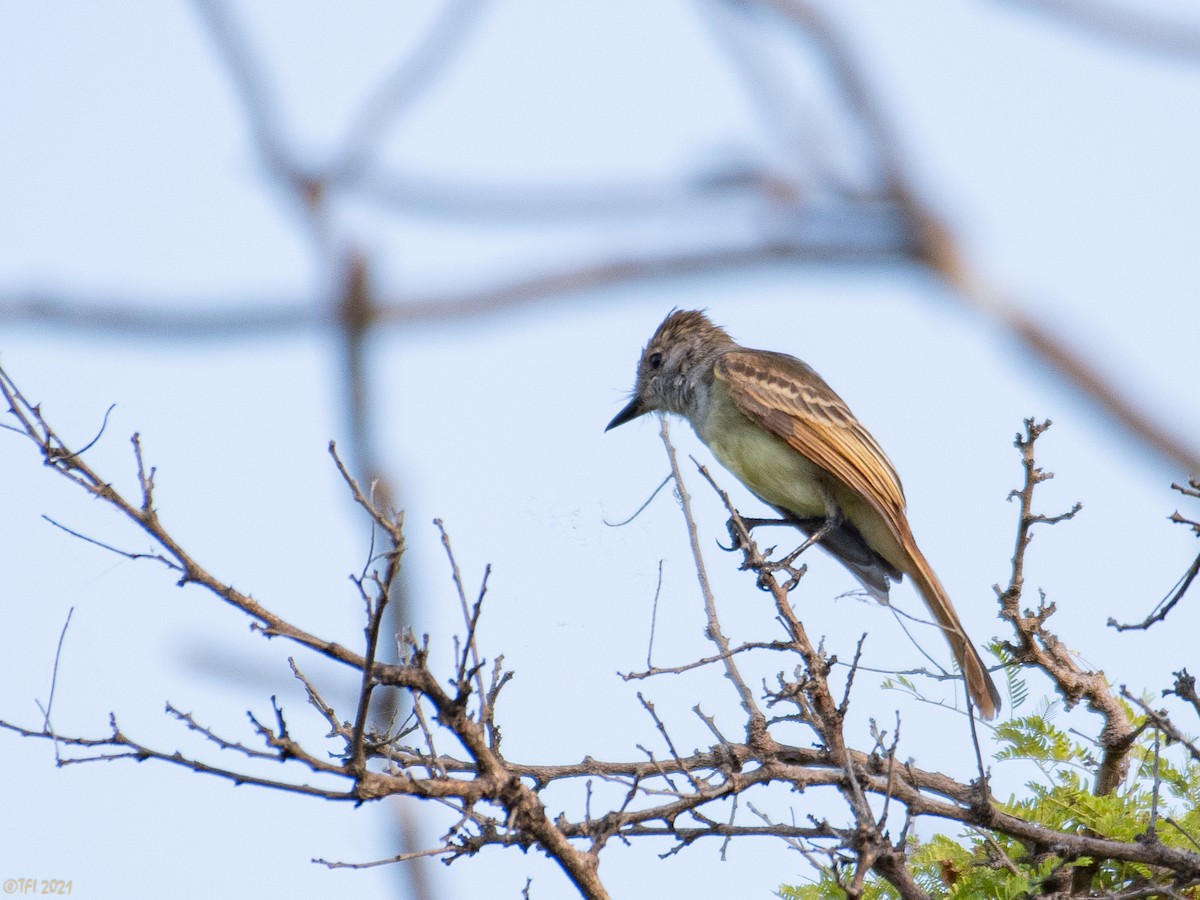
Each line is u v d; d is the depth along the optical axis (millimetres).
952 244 3756
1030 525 8781
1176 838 8883
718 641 8727
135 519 6652
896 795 8625
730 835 8141
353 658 6855
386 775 7016
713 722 8875
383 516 6367
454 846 7598
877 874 8523
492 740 7562
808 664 8648
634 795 7852
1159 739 8789
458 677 7020
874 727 8320
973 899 8820
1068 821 9125
